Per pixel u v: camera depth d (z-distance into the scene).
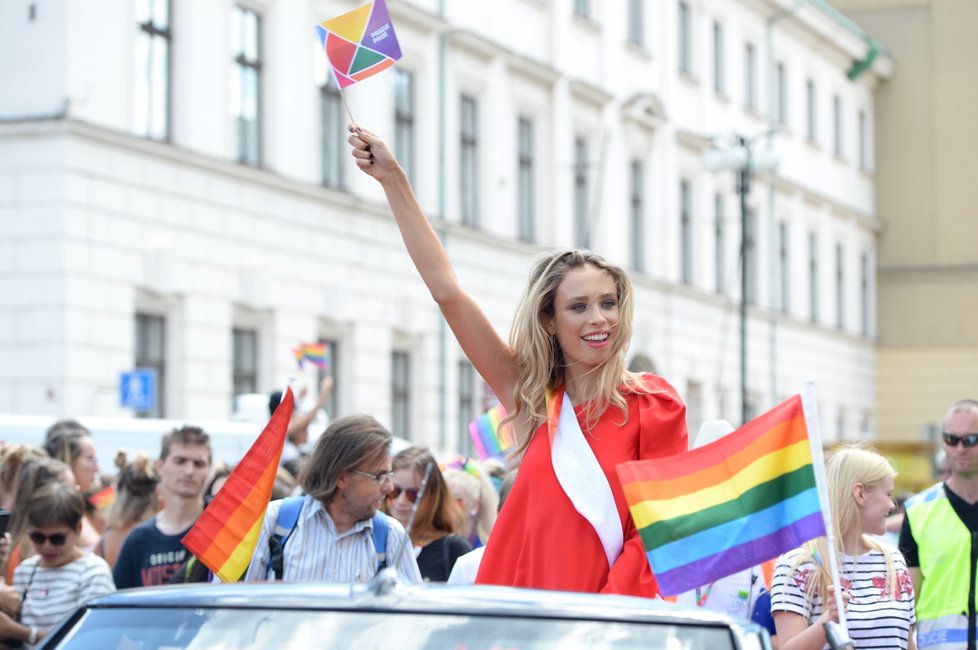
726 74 51.53
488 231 37.62
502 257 38.12
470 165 37.56
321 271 31.33
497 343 6.85
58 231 25.14
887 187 65.44
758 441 6.37
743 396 30.38
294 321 30.44
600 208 43.00
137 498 11.71
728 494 6.32
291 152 30.67
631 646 4.97
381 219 33.25
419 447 10.00
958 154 64.56
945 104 64.69
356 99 32.84
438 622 5.03
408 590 5.19
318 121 31.64
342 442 7.73
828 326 59.66
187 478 10.38
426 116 35.34
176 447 10.41
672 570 6.23
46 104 25.39
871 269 64.81
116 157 26.17
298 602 5.15
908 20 65.00
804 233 57.78
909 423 64.81
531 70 39.47
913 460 43.28
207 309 28.06
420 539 9.84
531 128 40.25
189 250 27.66
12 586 9.86
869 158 64.75
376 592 5.16
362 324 32.53
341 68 7.05
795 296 56.84
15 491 9.99
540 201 40.31
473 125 37.69
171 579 9.57
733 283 51.62
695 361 48.47
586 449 6.46
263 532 7.75
